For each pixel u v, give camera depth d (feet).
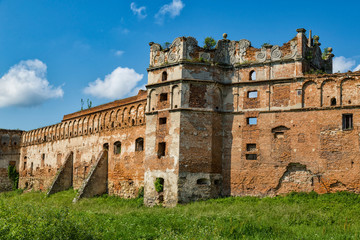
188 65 106.42
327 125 93.66
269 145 99.66
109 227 73.97
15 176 224.12
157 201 104.32
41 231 59.41
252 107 103.45
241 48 107.55
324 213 79.46
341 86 93.76
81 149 161.07
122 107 137.69
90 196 133.49
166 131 106.52
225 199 99.40
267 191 98.27
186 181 100.83
